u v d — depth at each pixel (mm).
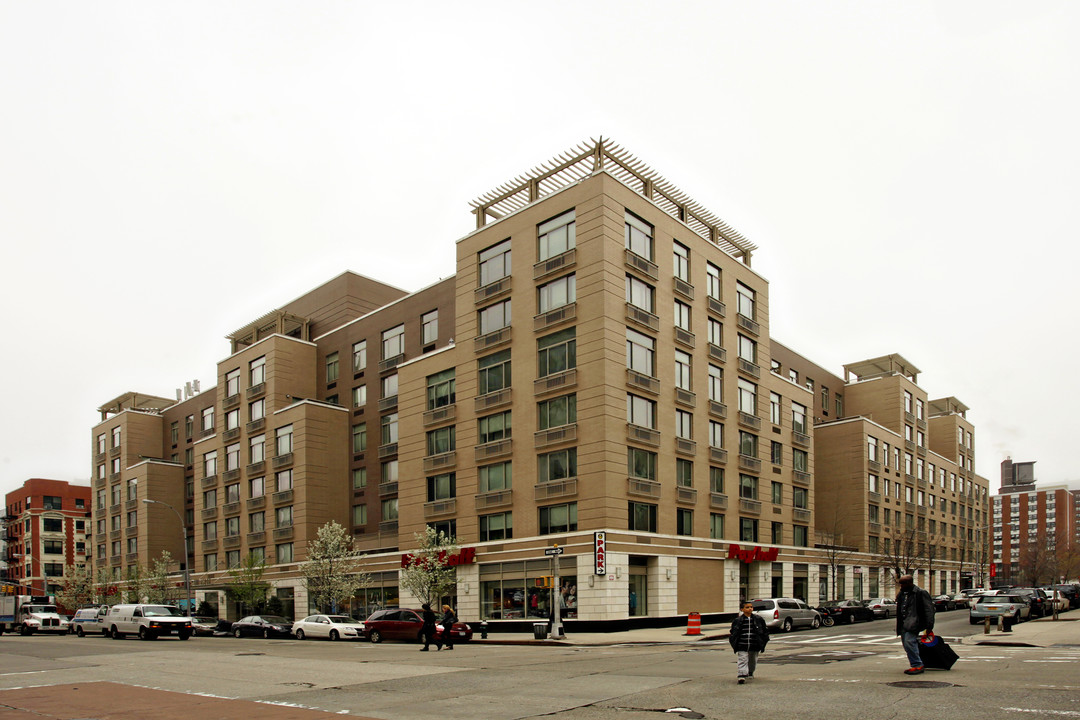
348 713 13438
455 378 49375
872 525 68625
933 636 16844
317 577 52469
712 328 50969
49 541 111188
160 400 89750
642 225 45688
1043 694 13055
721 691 15070
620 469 41344
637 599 42031
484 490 46469
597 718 12492
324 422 60031
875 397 78812
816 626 40812
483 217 50750
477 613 45219
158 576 70688
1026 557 128875
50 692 17125
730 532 49656
